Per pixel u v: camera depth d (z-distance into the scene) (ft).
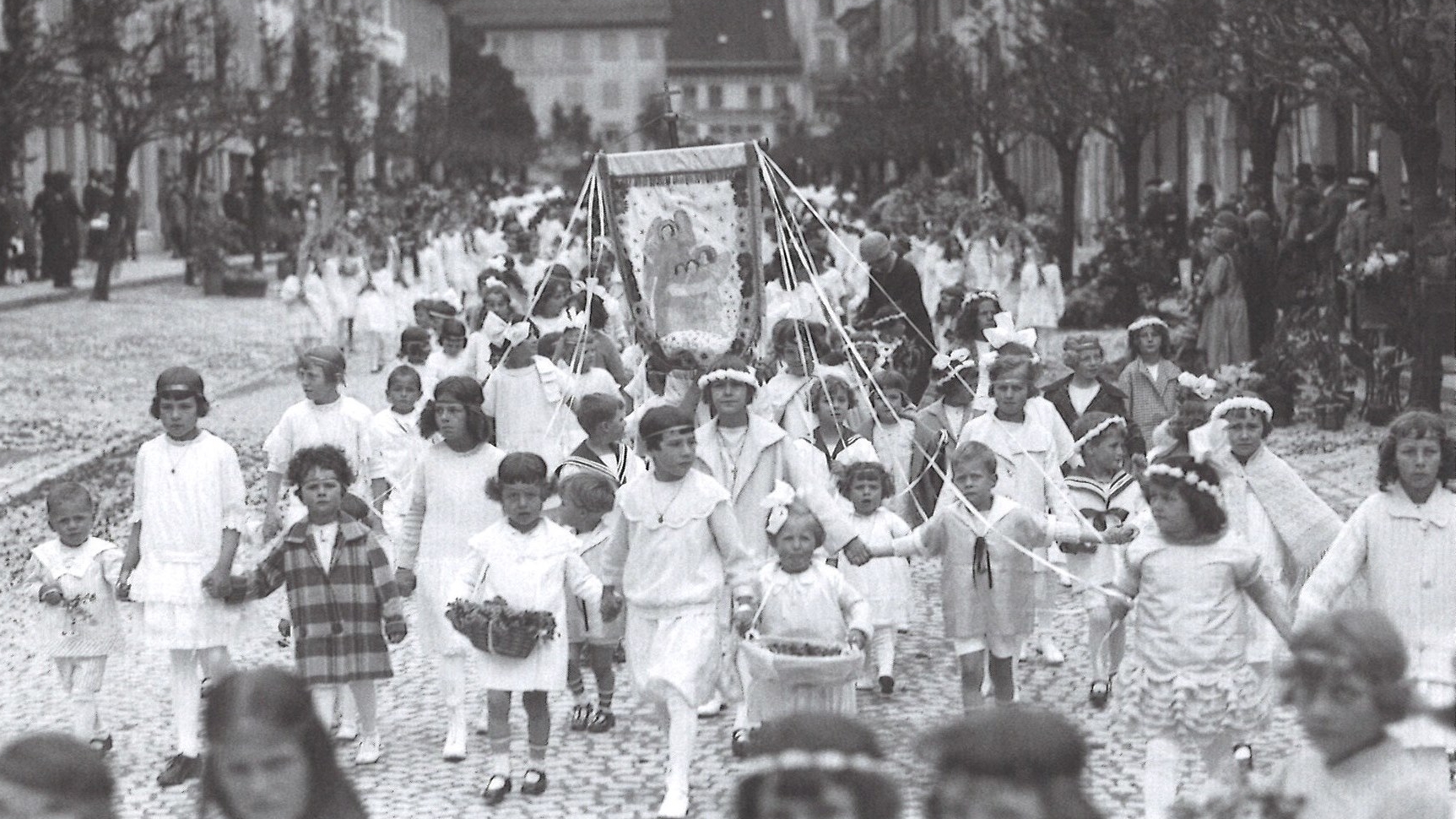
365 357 110.93
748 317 45.11
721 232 44.98
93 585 34.88
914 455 43.65
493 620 31.30
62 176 153.58
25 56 131.85
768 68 603.26
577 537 37.29
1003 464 38.24
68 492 34.94
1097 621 37.19
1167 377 46.39
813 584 31.42
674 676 30.50
